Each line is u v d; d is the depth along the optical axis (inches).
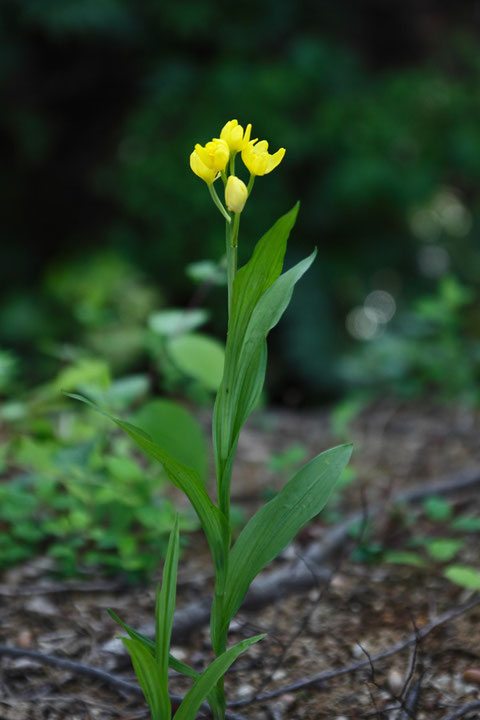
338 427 152.4
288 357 338.3
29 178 415.2
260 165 54.4
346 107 353.7
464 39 423.5
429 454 156.1
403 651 79.4
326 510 118.2
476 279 365.7
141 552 105.5
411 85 365.1
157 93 371.2
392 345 210.7
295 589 95.3
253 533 56.5
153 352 134.2
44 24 358.0
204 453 89.6
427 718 68.3
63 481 103.9
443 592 92.5
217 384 107.3
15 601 93.7
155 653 55.0
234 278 53.7
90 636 86.1
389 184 340.5
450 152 356.8
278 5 391.5
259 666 80.0
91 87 399.5
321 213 355.9
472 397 189.8
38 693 75.2
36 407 128.3
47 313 316.8
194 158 55.1
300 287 350.6
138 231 368.5
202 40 387.2
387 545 106.4
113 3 370.9
